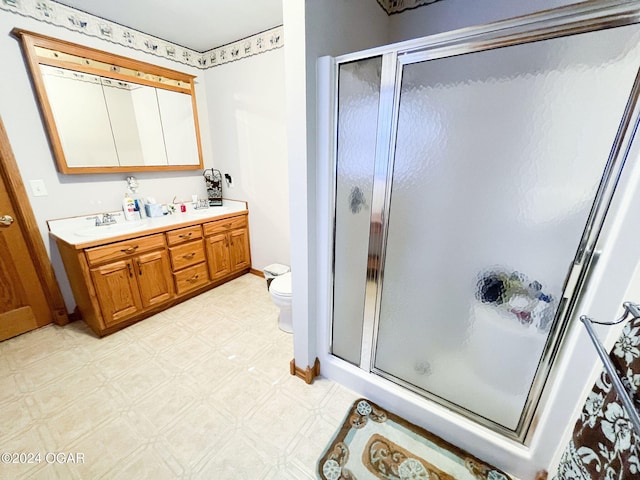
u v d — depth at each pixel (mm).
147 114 2473
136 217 2453
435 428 1326
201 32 2342
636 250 795
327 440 1315
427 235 1202
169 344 1988
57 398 1521
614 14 718
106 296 1977
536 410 1091
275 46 2316
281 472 1184
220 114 2875
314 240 1437
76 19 1968
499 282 1087
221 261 2840
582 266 904
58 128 1975
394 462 1220
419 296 1299
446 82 1002
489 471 1181
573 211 894
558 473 889
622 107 767
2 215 1885
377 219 1287
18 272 1993
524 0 1436
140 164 2488
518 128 926
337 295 1543
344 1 1318
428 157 1110
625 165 785
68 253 1907
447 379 1324
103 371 1722
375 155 1215
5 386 1596
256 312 2432
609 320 870
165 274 2348
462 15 1605
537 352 1061
